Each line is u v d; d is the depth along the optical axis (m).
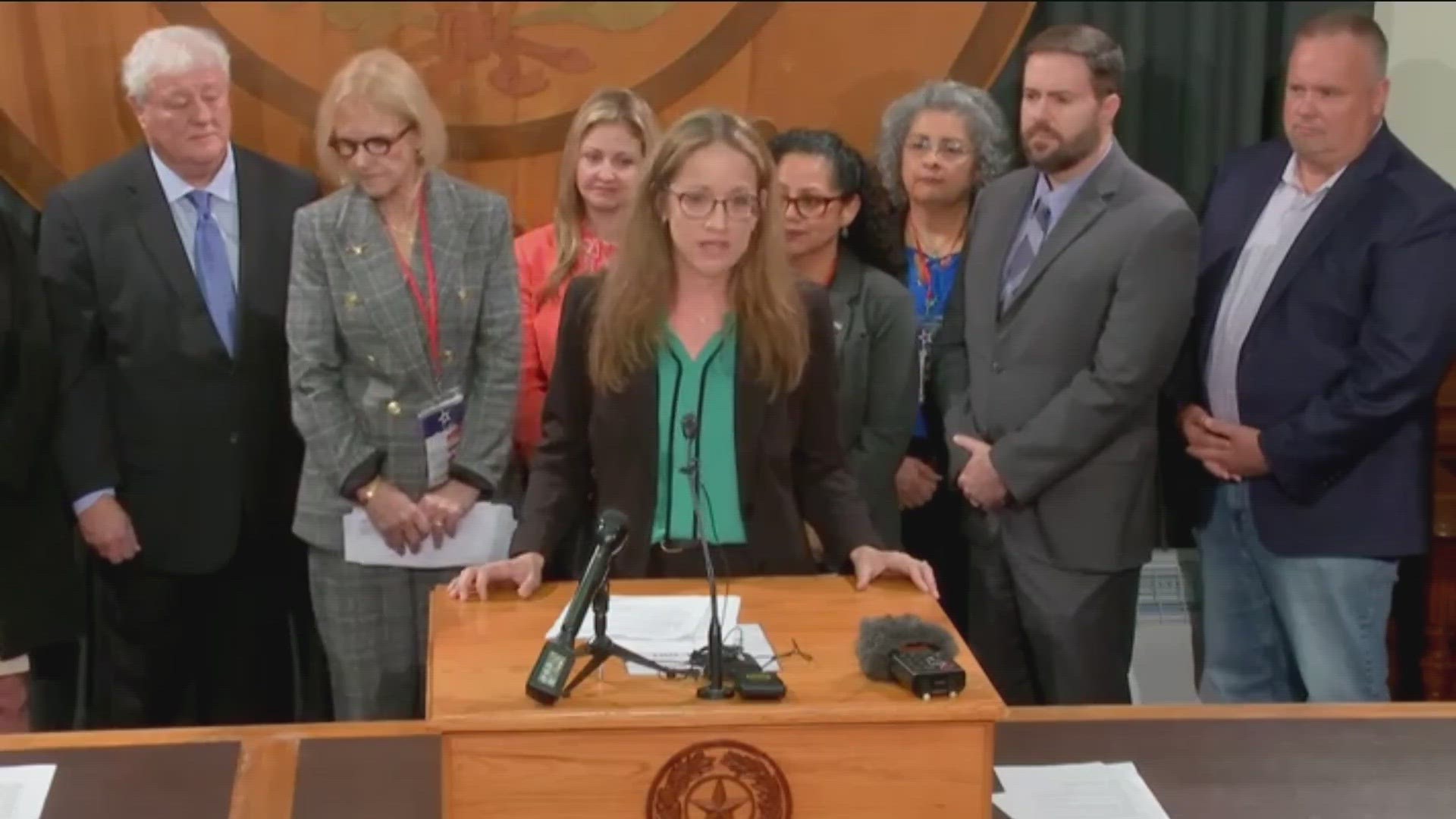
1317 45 2.77
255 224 2.97
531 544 2.21
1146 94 3.39
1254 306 2.91
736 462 2.22
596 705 1.66
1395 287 2.73
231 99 3.27
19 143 3.21
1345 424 2.76
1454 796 1.96
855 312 2.91
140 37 3.15
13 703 2.96
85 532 2.93
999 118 3.16
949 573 3.24
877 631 1.77
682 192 2.06
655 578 2.24
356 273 2.72
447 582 2.82
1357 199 2.80
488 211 2.82
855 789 1.69
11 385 2.79
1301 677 3.12
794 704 1.67
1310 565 2.89
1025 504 2.87
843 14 3.35
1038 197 2.94
